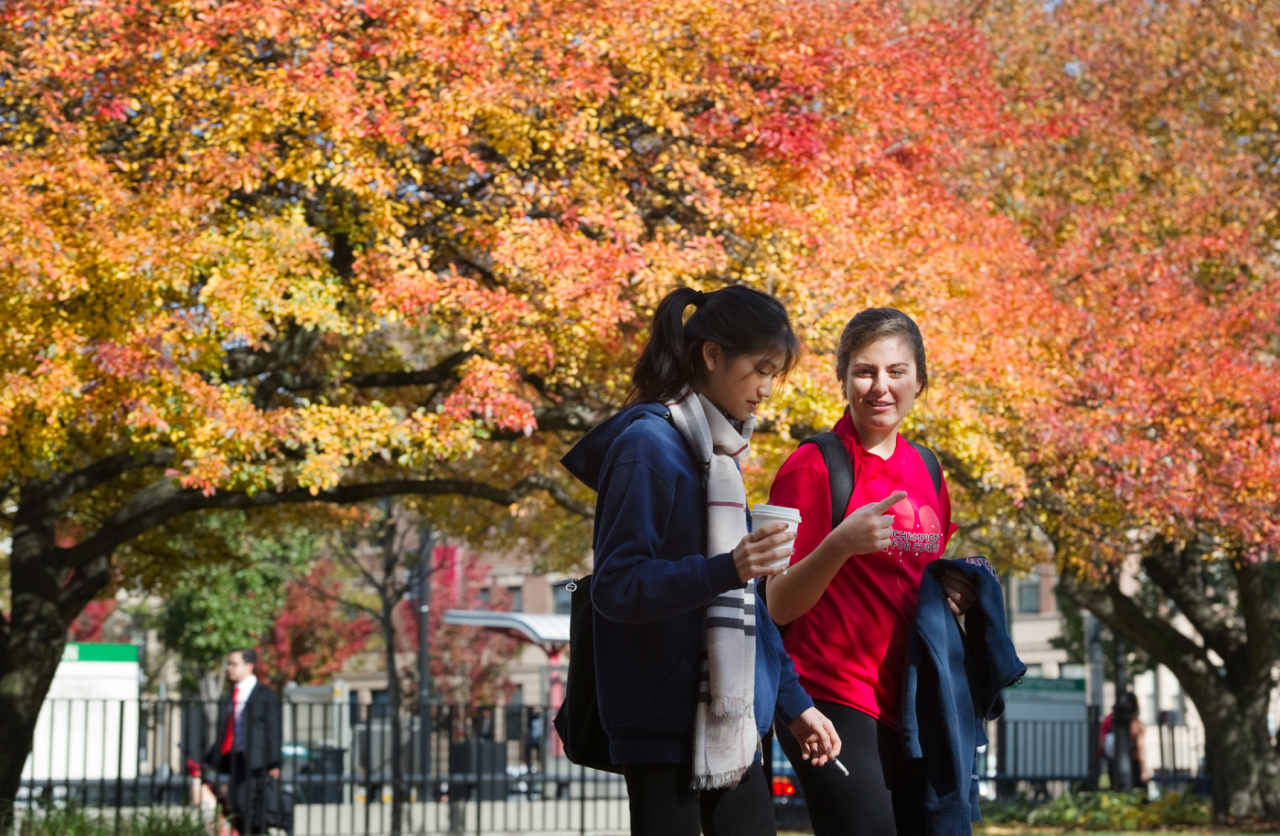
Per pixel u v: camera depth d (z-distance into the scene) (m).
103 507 17.70
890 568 4.00
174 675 50.12
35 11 11.94
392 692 22.94
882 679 3.96
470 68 12.30
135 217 11.45
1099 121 18.30
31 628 13.91
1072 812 19.08
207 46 12.21
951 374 12.73
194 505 14.16
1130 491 13.67
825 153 12.93
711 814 3.25
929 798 3.87
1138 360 14.53
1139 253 16.61
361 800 17.98
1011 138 15.86
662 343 3.25
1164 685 48.75
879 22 14.85
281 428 11.68
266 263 11.68
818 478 4.01
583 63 12.41
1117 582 19.92
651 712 3.06
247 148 12.17
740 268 13.59
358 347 17.16
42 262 10.70
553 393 14.23
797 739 3.69
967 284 13.23
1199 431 14.68
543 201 12.43
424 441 12.01
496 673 38.69
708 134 13.31
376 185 12.55
